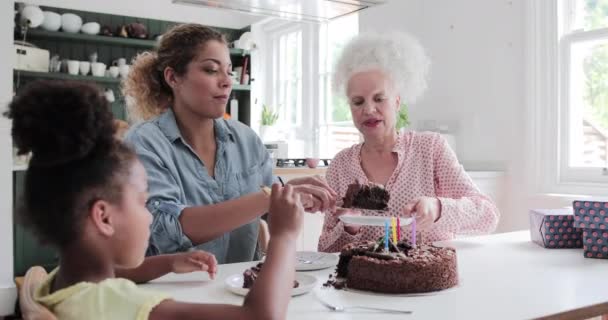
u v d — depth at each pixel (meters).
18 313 3.12
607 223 1.45
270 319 0.75
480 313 0.99
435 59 3.68
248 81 5.06
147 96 1.66
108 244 0.78
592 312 1.04
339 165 1.96
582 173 2.87
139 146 1.47
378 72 1.80
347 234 1.82
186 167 1.57
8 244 3.13
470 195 1.81
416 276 1.15
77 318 0.72
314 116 4.95
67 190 0.73
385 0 2.33
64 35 4.38
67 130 0.72
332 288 1.20
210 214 1.37
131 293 0.74
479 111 3.37
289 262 0.82
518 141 3.12
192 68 1.54
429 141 1.89
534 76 3.03
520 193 3.11
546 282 1.22
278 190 0.88
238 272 1.35
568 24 2.95
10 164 3.11
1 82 3.10
